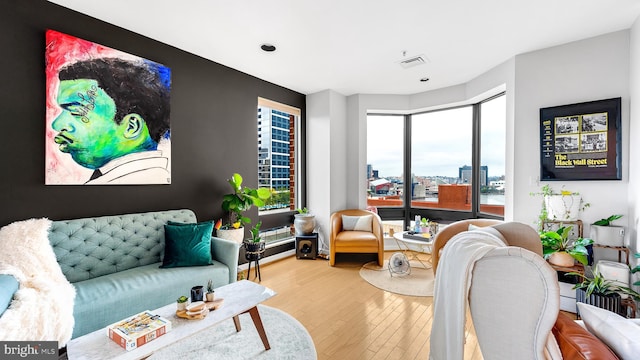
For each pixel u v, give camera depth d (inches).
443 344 53.0
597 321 44.3
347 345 79.2
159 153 109.6
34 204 83.4
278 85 164.6
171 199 115.2
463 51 120.2
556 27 100.4
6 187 79.1
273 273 139.0
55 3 86.9
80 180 90.3
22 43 81.4
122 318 74.0
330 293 115.2
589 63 106.4
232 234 122.4
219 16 94.7
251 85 148.9
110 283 80.2
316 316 95.7
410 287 121.3
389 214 192.9
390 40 111.0
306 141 182.5
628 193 98.5
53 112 85.0
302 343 79.2
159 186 111.3
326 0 86.0
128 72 101.0
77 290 75.3
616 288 79.8
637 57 93.0
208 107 128.8
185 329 58.1
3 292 52.1
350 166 183.3
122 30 101.3
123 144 99.7
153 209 109.5
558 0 85.6
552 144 112.1
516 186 120.9
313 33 106.0
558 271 95.9
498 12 92.0
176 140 117.0
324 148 173.9
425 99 175.3
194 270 92.9
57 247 81.0
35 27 83.5
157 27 101.4
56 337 56.4
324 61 131.6
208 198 129.0
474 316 43.4
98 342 53.6
